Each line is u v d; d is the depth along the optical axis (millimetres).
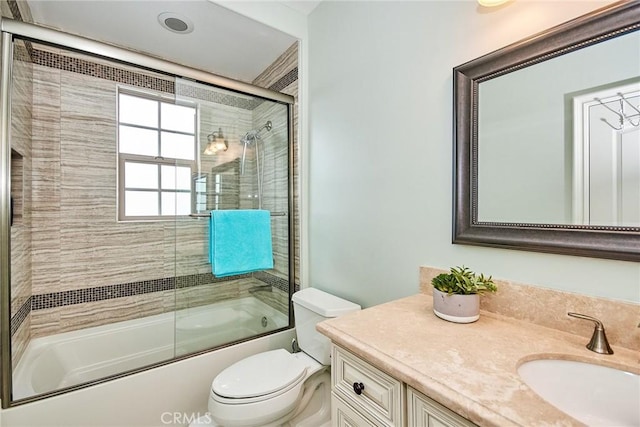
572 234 841
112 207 2041
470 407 547
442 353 748
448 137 1166
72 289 1898
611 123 779
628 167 753
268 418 1249
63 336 1823
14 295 1396
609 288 788
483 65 1042
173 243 2158
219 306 2014
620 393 677
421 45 1266
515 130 969
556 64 876
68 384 1666
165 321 2133
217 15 1808
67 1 1676
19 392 1259
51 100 1815
